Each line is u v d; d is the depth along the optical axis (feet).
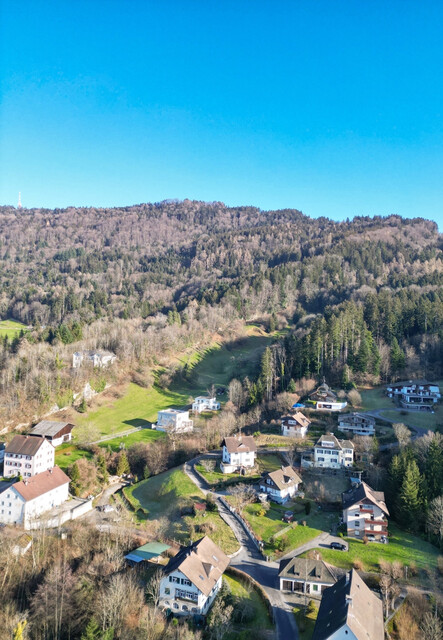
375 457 388.57
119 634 206.39
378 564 265.75
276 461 405.39
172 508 341.00
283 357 633.61
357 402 507.71
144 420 546.67
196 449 442.91
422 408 494.59
